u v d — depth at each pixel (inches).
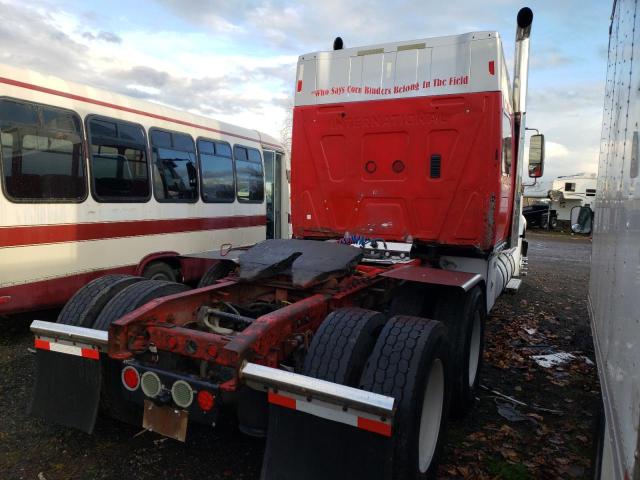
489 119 183.8
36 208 212.2
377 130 201.8
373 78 202.2
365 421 93.2
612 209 126.0
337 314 121.3
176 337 114.5
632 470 57.6
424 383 107.2
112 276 156.6
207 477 123.5
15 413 152.3
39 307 215.3
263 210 398.9
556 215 1197.7
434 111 191.8
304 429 98.3
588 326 289.0
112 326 116.3
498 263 232.5
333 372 107.7
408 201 198.5
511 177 231.0
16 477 120.3
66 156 226.4
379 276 167.0
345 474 94.9
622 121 113.2
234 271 174.2
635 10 98.0
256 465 129.6
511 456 139.2
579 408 174.2
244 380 104.0
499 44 183.8
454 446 144.9
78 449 134.0
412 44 195.5
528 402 179.0
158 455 132.6
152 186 277.9
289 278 156.0
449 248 199.9
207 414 105.2
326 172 213.2
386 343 110.3
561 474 131.7
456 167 189.9
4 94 199.3
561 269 545.6
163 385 110.7
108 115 249.8
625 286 84.0
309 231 219.0
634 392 62.3
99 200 243.4
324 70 211.8
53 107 220.7
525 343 251.8
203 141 323.6
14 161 203.0
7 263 200.7
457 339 158.9
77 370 127.7
